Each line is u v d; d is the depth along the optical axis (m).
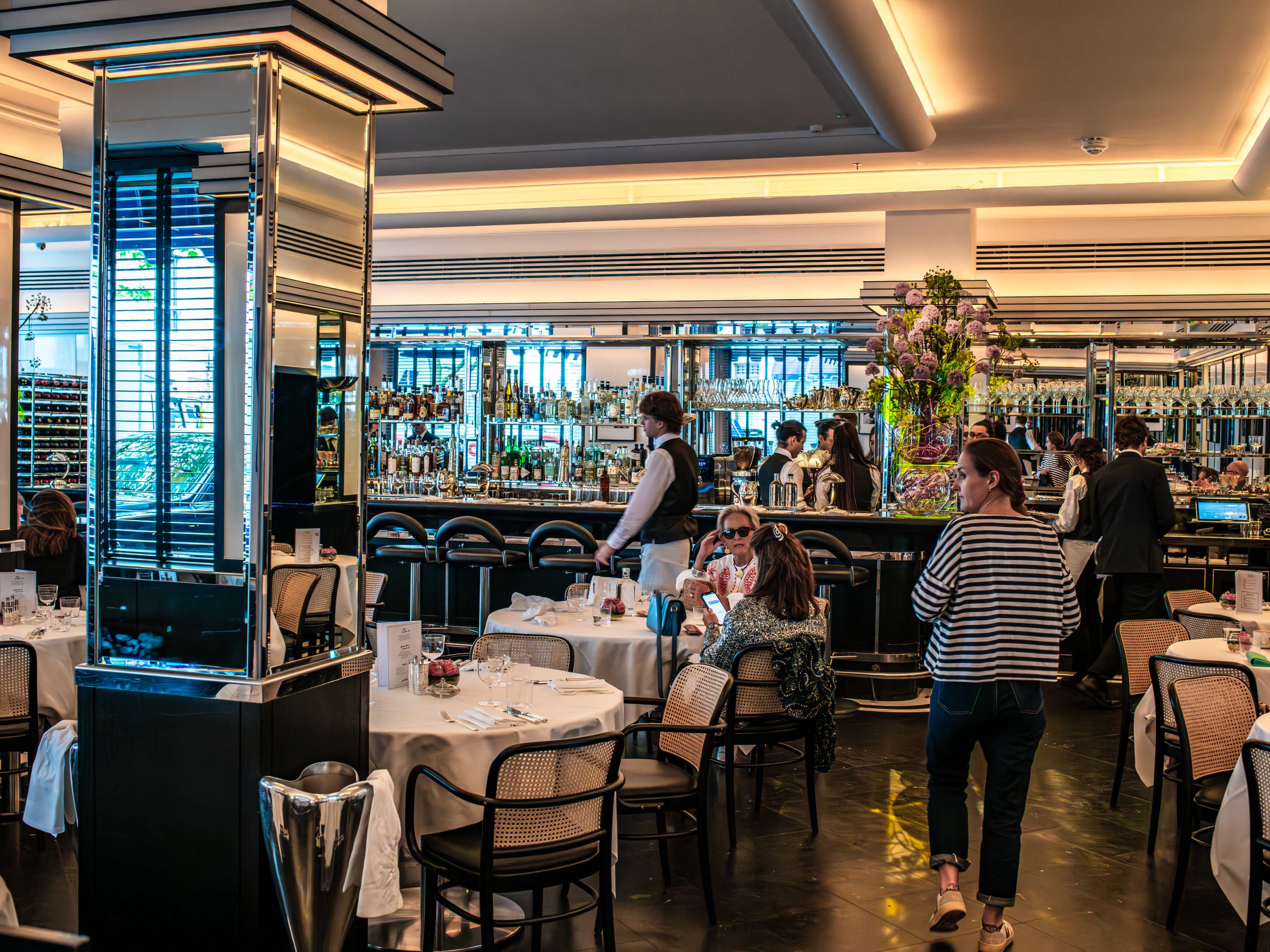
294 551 2.92
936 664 3.53
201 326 2.87
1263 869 3.19
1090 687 7.19
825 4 4.36
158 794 2.90
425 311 10.78
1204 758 3.86
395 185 9.16
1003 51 5.46
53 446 10.88
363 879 2.99
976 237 9.68
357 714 3.19
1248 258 9.17
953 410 7.43
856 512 7.67
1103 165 7.95
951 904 3.51
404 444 10.75
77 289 13.28
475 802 2.91
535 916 3.41
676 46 5.24
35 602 5.43
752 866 4.23
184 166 2.88
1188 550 8.30
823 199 8.42
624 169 8.41
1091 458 8.15
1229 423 9.46
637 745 5.75
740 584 5.56
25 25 2.92
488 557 7.48
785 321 9.86
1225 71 5.69
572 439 10.59
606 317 10.27
